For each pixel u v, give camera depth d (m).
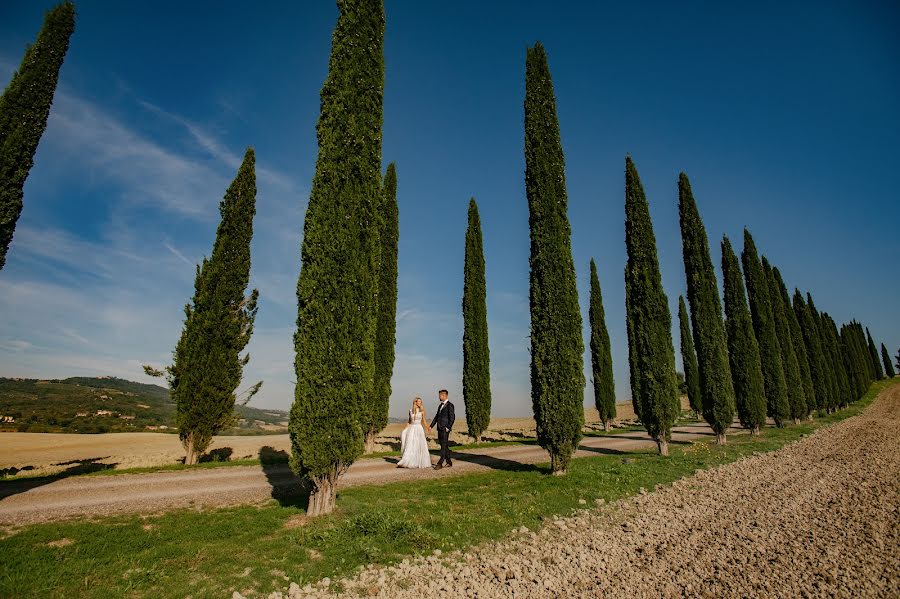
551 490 10.19
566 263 13.99
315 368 8.14
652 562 6.09
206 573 5.35
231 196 17.11
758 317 29.00
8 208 9.48
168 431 38.69
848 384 47.50
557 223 14.18
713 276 21.97
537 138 14.83
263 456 17.50
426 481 11.51
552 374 12.87
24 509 8.44
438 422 14.46
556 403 12.60
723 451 17.44
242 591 4.94
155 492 10.12
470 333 24.05
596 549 6.60
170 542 6.36
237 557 5.86
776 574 5.63
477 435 23.11
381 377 19.67
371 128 9.84
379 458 16.89
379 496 9.51
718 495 9.95
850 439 19.88
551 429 12.50
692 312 21.83
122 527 7.01
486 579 5.48
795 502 9.17
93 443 24.14
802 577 5.53
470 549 6.55
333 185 8.99
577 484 10.87
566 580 5.49
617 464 14.03
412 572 5.63
